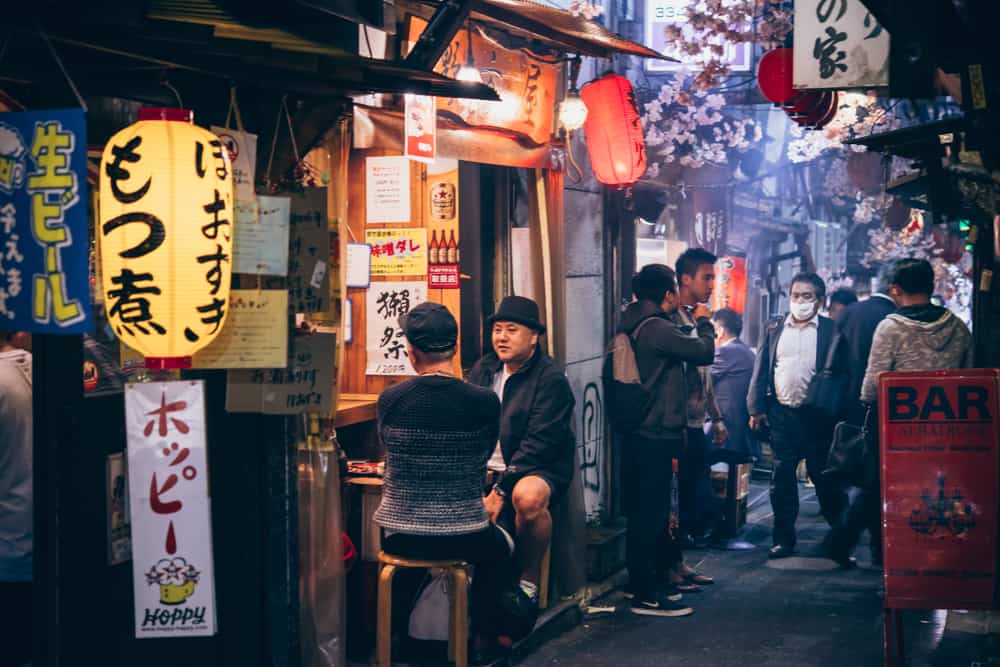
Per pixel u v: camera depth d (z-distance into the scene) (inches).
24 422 207.3
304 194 187.6
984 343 296.5
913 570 235.3
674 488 335.9
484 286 318.0
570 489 304.0
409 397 226.4
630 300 394.0
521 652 270.7
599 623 299.3
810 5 259.1
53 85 163.2
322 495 218.8
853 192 722.2
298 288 187.2
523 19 260.4
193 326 154.1
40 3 148.2
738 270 490.9
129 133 151.6
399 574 255.4
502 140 285.3
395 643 259.4
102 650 178.5
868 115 490.9
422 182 271.9
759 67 306.7
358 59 165.0
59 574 169.2
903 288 325.7
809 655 270.8
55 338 167.9
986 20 212.4
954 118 319.6
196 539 170.9
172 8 164.7
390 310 274.7
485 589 240.7
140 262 150.9
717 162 459.5
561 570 304.5
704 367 376.8
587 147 328.5
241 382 186.9
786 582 345.4
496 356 283.0
